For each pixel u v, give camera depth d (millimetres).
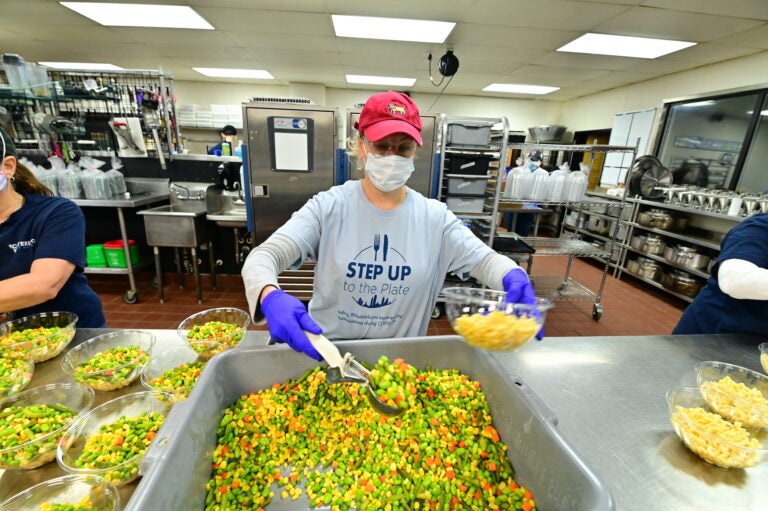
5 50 4809
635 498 681
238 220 3166
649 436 837
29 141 3275
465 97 7102
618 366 1108
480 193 2922
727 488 709
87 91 2986
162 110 3242
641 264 4207
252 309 837
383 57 4641
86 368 891
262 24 3611
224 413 838
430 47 4133
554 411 908
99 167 3438
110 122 3145
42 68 2988
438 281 1138
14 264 1127
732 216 3207
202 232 3227
